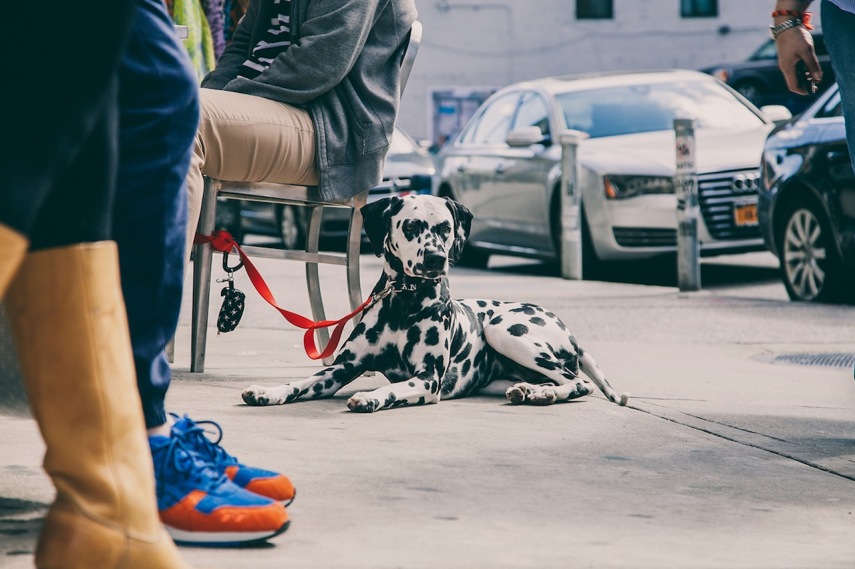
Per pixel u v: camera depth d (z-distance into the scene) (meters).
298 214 17.52
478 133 16.58
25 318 2.38
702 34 38.44
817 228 11.00
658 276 14.30
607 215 13.10
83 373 2.38
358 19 5.74
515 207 14.96
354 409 4.96
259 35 6.19
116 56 2.21
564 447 4.45
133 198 3.08
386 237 5.27
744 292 12.59
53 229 2.36
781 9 5.29
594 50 38.41
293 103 5.78
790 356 7.97
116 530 2.38
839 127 10.78
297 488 3.61
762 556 3.14
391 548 3.02
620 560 3.02
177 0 7.77
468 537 3.16
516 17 38.16
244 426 4.57
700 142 13.36
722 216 12.65
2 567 2.67
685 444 4.64
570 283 12.99
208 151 5.46
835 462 4.45
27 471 3.60
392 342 5.33
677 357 7.74
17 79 2.10
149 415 3.10
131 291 3.08
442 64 38.25
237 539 2.98
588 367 5.66
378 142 5.90
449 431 4.64
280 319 8.84
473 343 5.53
